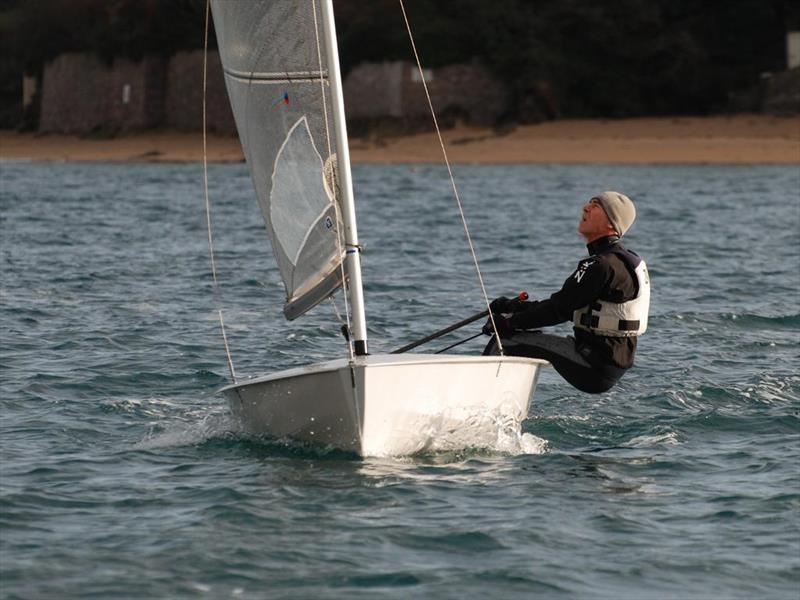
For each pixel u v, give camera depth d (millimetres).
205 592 22047
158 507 26609
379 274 67500
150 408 36062
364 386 28406
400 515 26078
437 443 30312
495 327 32219
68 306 54906
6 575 22719
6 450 31250
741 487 28344
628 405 36312
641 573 23141
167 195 142000
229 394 31875
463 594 22031
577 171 184750
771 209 117812
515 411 31453
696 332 48375
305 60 30016
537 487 28219
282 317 52344
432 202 129750
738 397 37219
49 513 26203
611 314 31438
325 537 24750
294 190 30844
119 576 22719
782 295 59562
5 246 81562
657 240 88750
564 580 22766
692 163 197500
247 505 26578
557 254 79062
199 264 72188
